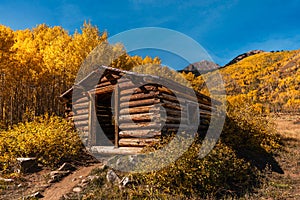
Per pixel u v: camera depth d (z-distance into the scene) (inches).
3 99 828.6
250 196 282.5
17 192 286.0
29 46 896.9
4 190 289.7
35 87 902.4
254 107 672.4
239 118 590.6
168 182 271.3
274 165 425.7
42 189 292.5
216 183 293.7
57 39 975.6
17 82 851.4
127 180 279.1
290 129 945.5
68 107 565.9
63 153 399.2
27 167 353.4
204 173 287.0
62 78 890.7
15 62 775.1
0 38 711.1
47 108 908.0
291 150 537.0
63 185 304.3
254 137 533.6
